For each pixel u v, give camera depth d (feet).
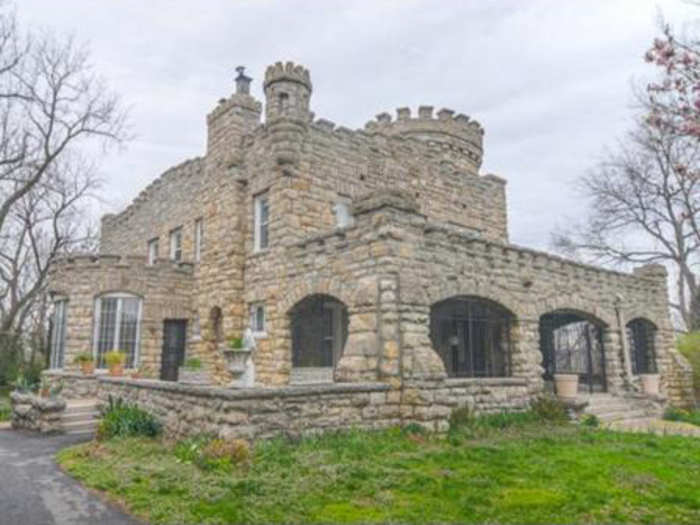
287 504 19.81
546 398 43.55
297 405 30.27
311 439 29.53
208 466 24.70
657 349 63.72
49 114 77.56
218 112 60.29
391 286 36.24
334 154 53.57
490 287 43.96
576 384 47.65
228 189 56.03
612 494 21.67
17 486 24.39
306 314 51.93
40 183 84.79
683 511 19.70
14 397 47.47
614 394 55.31
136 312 60.23
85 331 57.72
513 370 45.83
